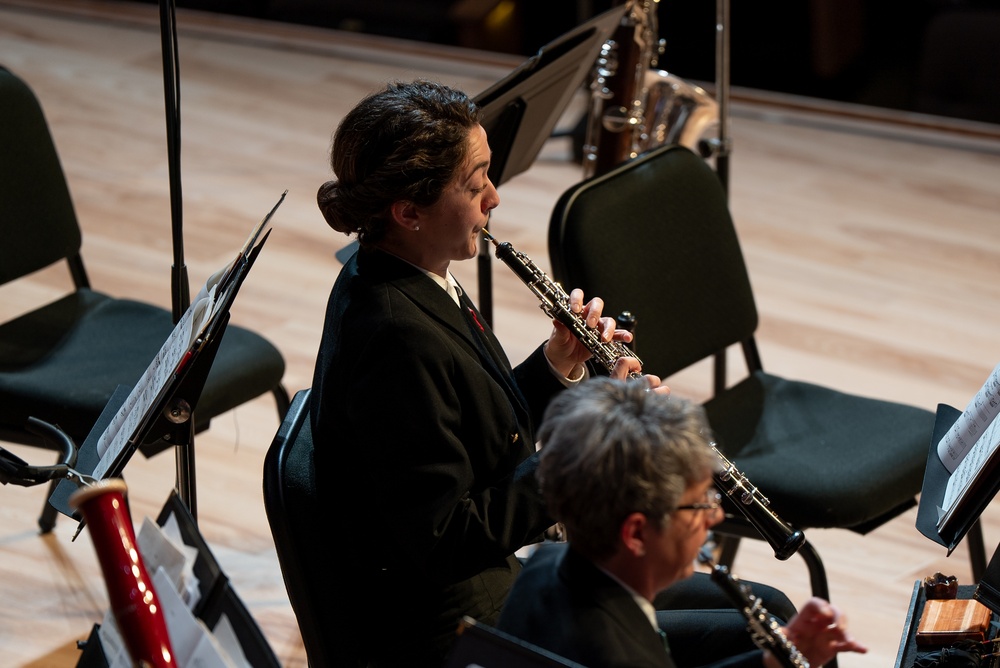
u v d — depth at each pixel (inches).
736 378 489.1
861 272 561.6
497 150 337.7
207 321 233.9
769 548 399.2
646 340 346.0
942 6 681.6
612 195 342.6
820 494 317.1
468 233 246.8
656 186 351.6
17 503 398.3
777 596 274.4
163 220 586.6
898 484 325.1
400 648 248.8
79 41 789.9
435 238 244.5
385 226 244.7
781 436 346.6
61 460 255.4
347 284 249.4
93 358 359.9
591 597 190.4
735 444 343.9
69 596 361.1
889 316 528.1
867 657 352.5
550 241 337.7
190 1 813.2
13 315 500.1
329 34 797.9
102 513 175.0
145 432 240.1
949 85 691.4
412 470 233.3
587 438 184.9
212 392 347.6
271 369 368.5
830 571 389.1
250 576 376.8
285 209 604.4
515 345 503.2
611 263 338.0
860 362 496.4
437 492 233.9
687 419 188.1
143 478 415.5
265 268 551.2
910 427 346.6
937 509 258.4
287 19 804.0
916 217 609.0
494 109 318.3
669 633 258.7
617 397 190.7
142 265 546.6
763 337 513.0
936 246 583.2
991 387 263.7
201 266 549.6
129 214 589.6
